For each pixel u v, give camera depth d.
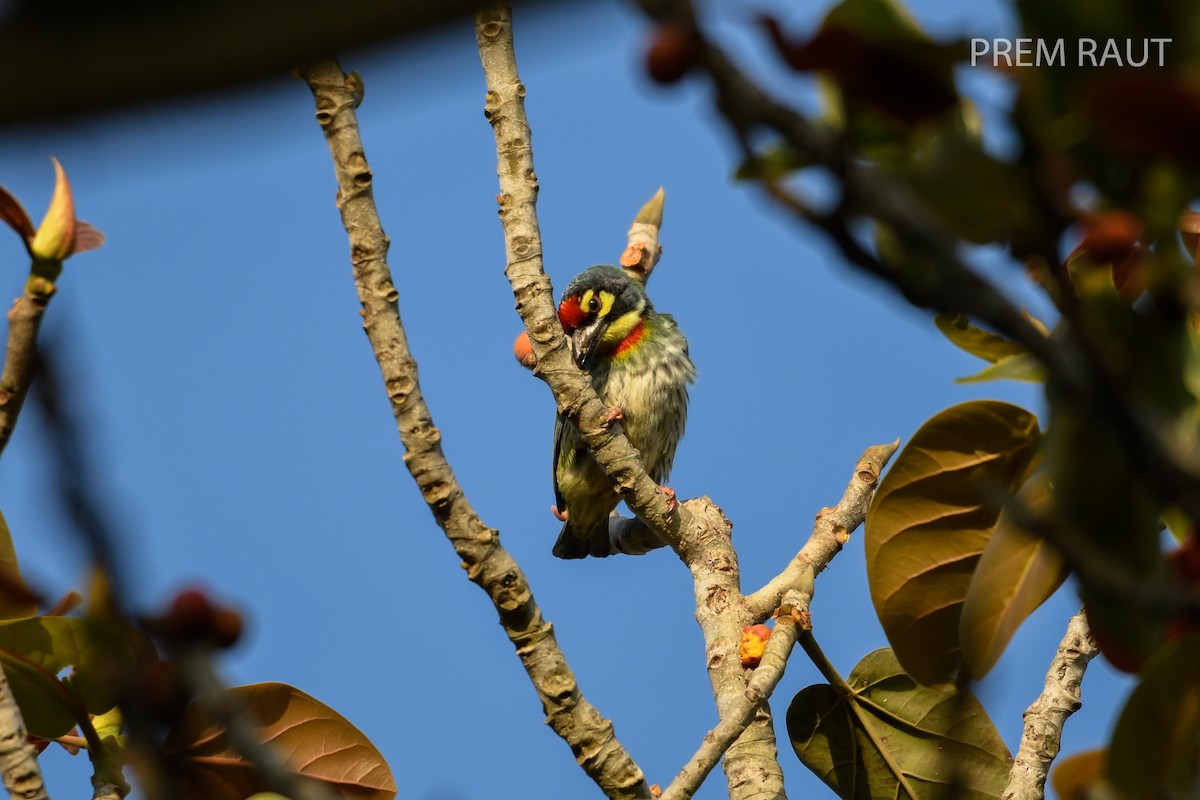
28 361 5.03
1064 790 4.41
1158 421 3.22
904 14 3.01
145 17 1.96
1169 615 3.20
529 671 6.45
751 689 6.39
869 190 2.50
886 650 7.75
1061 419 3.63
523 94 8.47
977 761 7.61
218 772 5.92
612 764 6.31
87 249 5.19
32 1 1.97
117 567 2.88
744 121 2.43
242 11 1.95
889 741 7.78
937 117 2.68
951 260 2.55
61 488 2.80
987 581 4.93
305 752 6.34
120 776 6.15
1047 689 7.61
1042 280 3.48
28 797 5.18
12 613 5.85
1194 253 3.99
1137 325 3.39
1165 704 3.79
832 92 3.22
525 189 8.50
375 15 1.95
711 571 8.46
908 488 5.37
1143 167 3.05
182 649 3.01
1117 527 3.64
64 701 6.07
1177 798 3.82
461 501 6.47
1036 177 2.94
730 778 7.34
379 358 6.59
